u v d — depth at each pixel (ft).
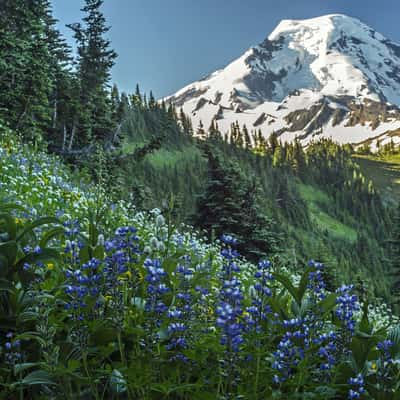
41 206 37.47
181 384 11.87
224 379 12.66
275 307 14.01
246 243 117.60
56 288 13.64
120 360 13.84
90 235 15.75
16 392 12.72
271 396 11.53
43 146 113.80
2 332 13.94
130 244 13.79
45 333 11.73
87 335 12.12
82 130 160.97
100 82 208.54
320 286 14.01
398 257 163.12
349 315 13.16
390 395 12.66
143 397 11.72
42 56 130.21
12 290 13.53
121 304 12.56
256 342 12.49
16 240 15.37
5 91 118.21
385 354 12.62
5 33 120.47
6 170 45.29
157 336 12.00
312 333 13.24
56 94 157.79
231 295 11.08
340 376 13.24
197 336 13.25
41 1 140.36
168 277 13.99
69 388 11.64
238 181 132.16
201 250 40.14
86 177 70.03
